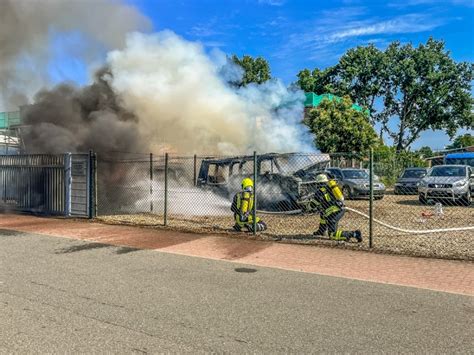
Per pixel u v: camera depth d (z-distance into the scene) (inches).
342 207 337.7
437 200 607.5
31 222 448.1
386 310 180.2
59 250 309.1
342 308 182.7
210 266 260.2
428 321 167.5
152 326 160.6
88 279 228.8
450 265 259.3
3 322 164.1
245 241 338.6
